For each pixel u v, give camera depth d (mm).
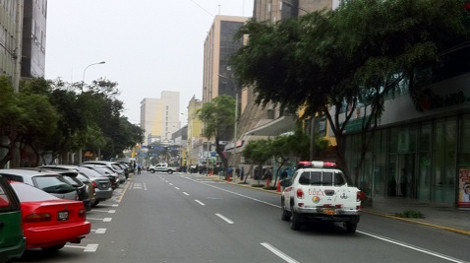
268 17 71688
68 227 9688
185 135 151750
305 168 16047
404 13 19312
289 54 23375
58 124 31609
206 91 120812
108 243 11859
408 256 11328
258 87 26141
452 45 23938
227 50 108062
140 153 131750
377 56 20312
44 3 53156
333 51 21438
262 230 14992
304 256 10750
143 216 17922
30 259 9820
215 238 13078
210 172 83562
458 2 19734
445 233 16453
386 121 31688
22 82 30625
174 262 9766
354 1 19672
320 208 14656
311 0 62594
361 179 37812
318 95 25203
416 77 25594
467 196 24328
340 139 25719
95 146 51000
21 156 30203
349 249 12000
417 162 29578
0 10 35062
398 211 22828
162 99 167250
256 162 43656
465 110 23891
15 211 7531
